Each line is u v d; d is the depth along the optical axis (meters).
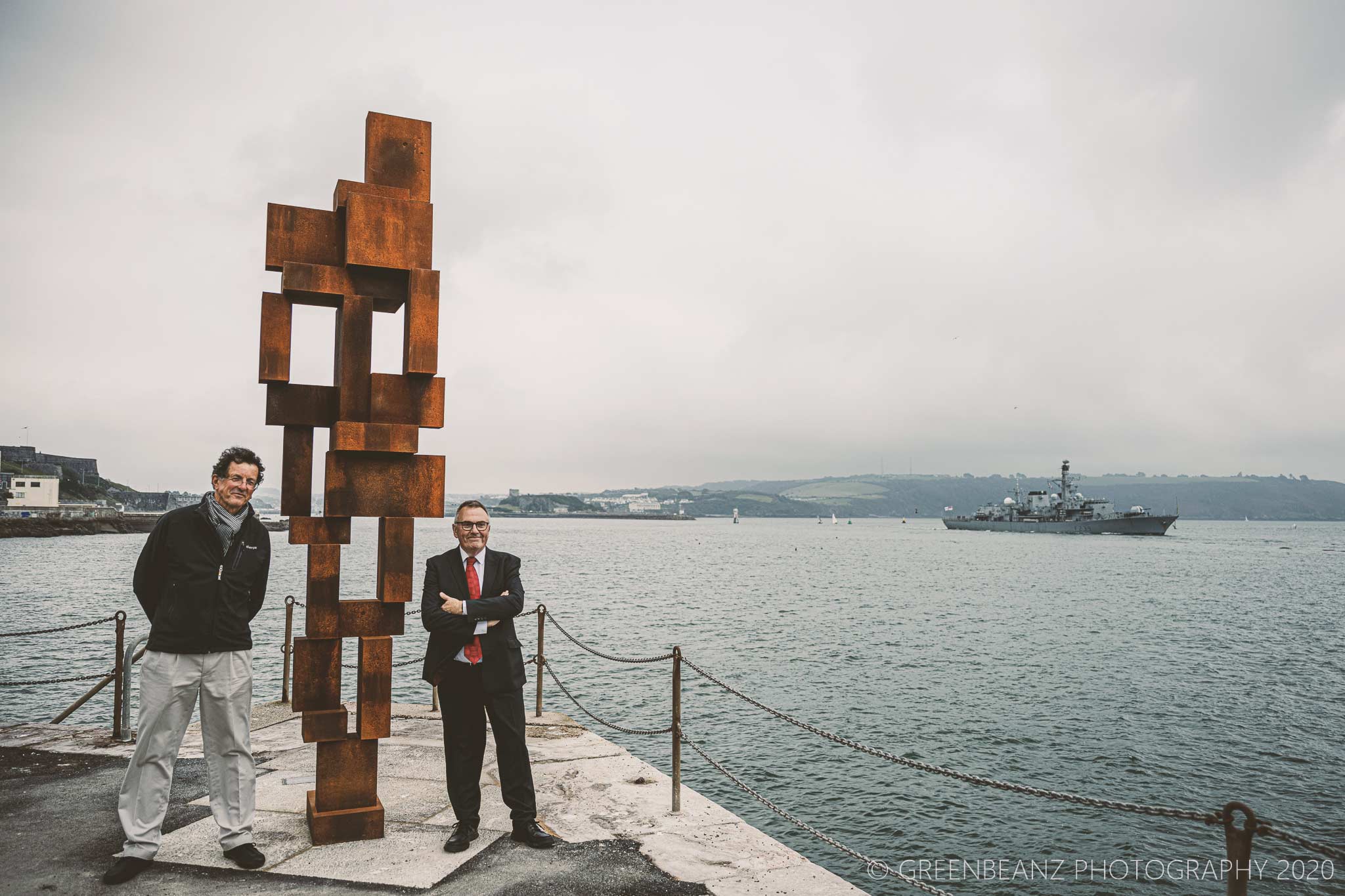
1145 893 10.45
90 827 5.24
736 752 16.11
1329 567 77.06
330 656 5.11
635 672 23.36
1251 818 2.83
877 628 33.75
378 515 5.14
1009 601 44.94
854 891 4.64
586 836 5.44
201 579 4.61
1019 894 10.42
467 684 5.13
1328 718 18.72
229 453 4.75
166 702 4.54
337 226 5.28
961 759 15.77
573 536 187.25
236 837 4.67
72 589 45.09
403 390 5.20
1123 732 17.55
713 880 4.77
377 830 5.20
